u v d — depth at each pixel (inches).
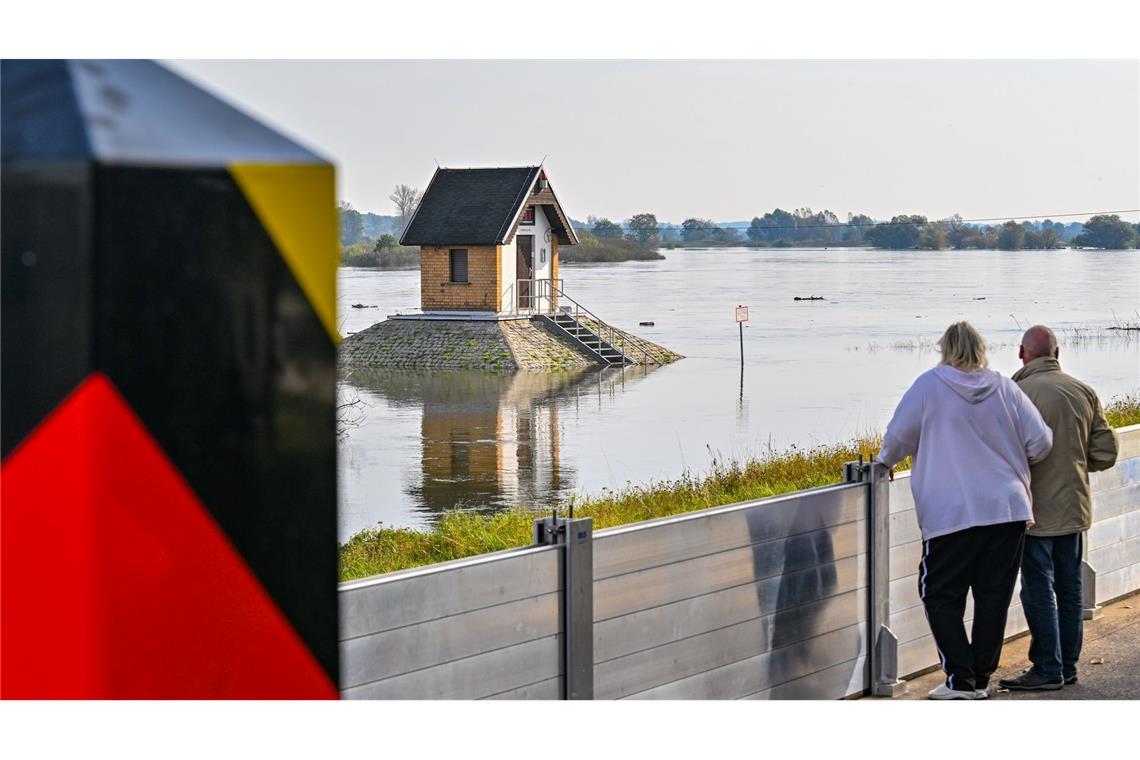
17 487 47.5
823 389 1964.8
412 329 2527.1
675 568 239.9
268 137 51.4
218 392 49.6
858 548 290.2
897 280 7278.5
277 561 52.1
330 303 51.6
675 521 239.3
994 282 6820.9
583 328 2591.0
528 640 210.1
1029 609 300.5
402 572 191.6
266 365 50.6
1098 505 377.1
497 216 2511.1
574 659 217.3
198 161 48.1
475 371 2357.3
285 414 51.2
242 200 49.4
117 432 47.3
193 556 49.8
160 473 48.4
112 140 46.8
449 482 1147.3
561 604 216.2
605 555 223.5
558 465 1238.3
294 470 51.8
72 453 46.9
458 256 2539.4
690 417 1614.2
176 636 49.9
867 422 1529.3
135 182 46.8
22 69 49.5
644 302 5206.7
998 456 286.8
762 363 2497.5
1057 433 300.8
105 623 48.0
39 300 46.7
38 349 46.9
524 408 1755.7
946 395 287.4
